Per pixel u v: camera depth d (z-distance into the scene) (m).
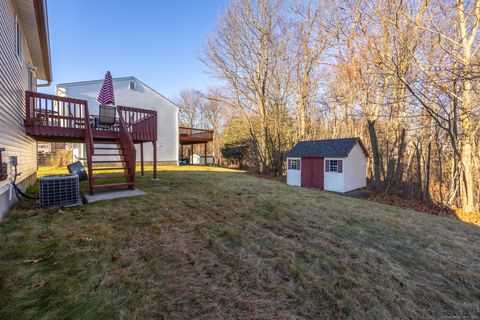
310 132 17.39
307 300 1.99
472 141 7.42
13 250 2.43
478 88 6.54
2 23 3.79
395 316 1.89
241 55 14.70
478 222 6.14
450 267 2.83
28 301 1.72
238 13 14.14
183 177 9.22
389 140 10.79
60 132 5.48
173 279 2.13
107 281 2.02
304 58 14.32
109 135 6.30
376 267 2.68
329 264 2.65
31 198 4.44
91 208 4.09
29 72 7.08
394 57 8.54
